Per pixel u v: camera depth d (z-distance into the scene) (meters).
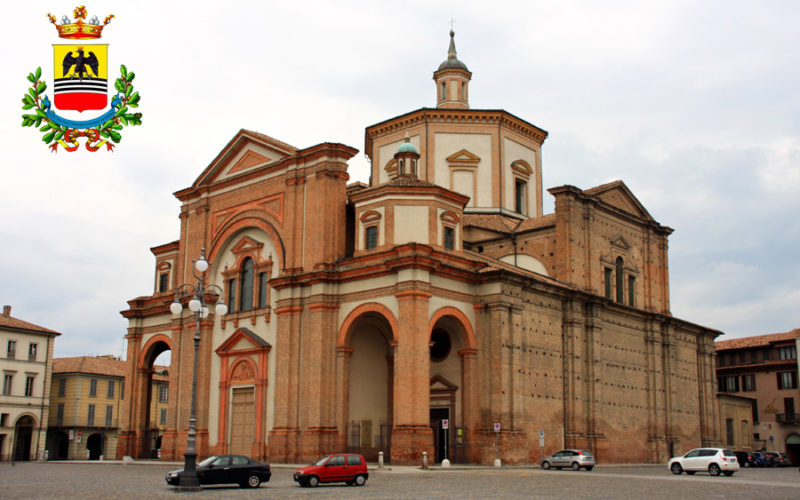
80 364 86.81
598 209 58.22
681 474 43.78
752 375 84.81
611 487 31.41
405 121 60.59
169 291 63.25
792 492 29.78
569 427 50.69
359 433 48.75
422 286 44.25
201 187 59.03
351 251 51.78
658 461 58.50
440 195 47.88
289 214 51.69
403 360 43.59
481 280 47.84
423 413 43.22
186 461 30.08
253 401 51.75
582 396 52.41
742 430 74.00
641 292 62.25
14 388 77.06
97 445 86.62
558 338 51.59
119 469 47.31
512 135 61.34
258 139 55.00
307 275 48.84
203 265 33.09
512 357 46.91
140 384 63.38
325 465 32.44
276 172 53.69
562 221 54.78
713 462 43.12
